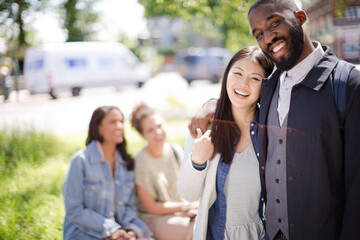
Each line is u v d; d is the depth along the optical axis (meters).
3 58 13.03
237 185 1.74
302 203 1.52
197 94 12.07
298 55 1.48
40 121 8.25
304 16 1.48
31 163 5.25
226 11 4.61
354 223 1.40
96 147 2.51
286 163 1.54
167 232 2.48
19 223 3.24
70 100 12.80
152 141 2.62
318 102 1.42
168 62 28.86
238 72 1.69
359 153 1.36
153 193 2.61
